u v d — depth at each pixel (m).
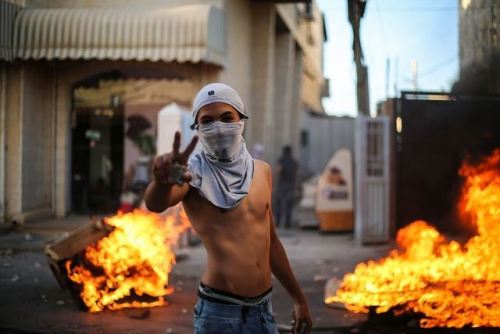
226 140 2.49
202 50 10.30
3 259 8.09
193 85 11.47
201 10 10.43
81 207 12.16
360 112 10.28
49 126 11.77
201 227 2.58
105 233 5.91
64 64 11.71
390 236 10.66
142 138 11.91
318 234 12.02
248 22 14.14
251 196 2.63
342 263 8.55
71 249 5.76
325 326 5.15
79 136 12.16
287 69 17.23
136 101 11.89
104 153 12.14
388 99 10.84
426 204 10.71
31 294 6.35
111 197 12.20
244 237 2.57
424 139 10.75
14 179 10.82
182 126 9.67
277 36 17.28
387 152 10.38
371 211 10.34
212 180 2.55
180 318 5.55
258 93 14.61
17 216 10.70
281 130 17.17
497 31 7.38
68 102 11.77
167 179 2.24
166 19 10.41
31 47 10.56
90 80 11.96
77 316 5.58
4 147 10.77
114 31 10.48
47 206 11.75
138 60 11.17
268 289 2.64
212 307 2.53
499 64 8.12
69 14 10.61
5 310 5.73
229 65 12.12
